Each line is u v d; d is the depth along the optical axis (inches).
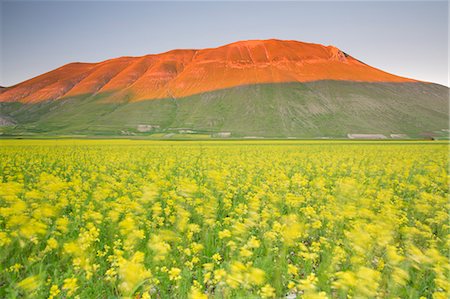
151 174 656.4
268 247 299.3
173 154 1446.9
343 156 1403.8
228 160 1115.9
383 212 388.8
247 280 204.4
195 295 195.9
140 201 398.3
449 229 376.2
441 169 897.5
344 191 436.1
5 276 244.8
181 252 292.8
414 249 254.2
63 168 865.5
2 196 339.0
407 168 944.9
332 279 251.8
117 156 1283.2
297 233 282.2
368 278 201.8
